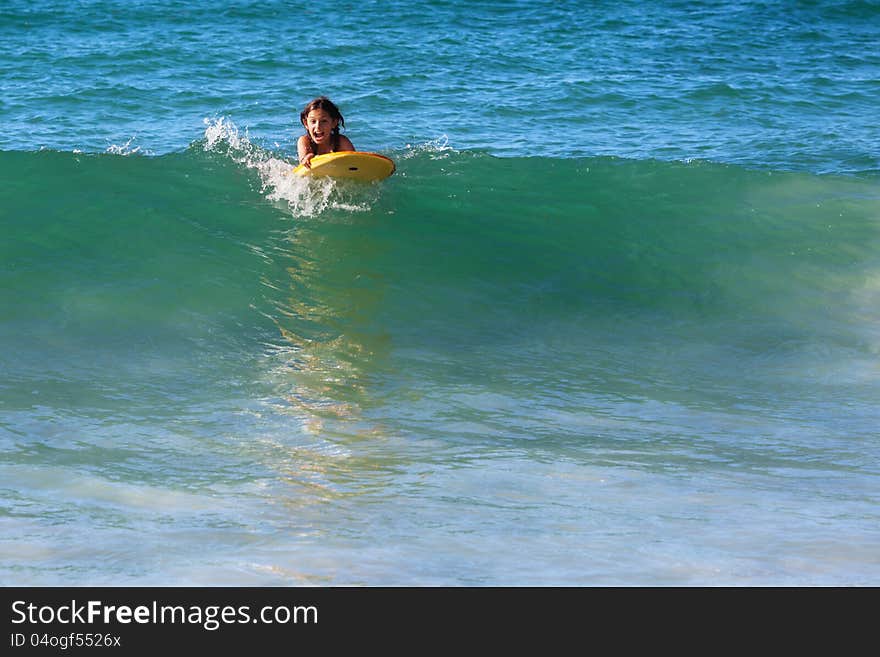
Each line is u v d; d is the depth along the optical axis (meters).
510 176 35.31
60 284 25.56
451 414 19.00
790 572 12.33
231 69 53.09
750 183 34.91
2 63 52.44
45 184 32.12
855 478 16.12
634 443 17.72
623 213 32.41
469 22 65.56
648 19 67.88
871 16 69.75
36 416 18.20
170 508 14.32
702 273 28.39
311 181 33.09
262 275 27.00
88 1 67.44
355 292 26.31
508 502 14.74
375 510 14.36
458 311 25.42
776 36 64.25
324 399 19.62
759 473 16.28
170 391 19.75
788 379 21.56
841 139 43.25
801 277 28.19
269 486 15.32
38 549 12.70
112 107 45.66
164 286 25.88
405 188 33.88
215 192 32.72
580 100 48.62
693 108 48.09
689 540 13.34
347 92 49.22
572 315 25.39
